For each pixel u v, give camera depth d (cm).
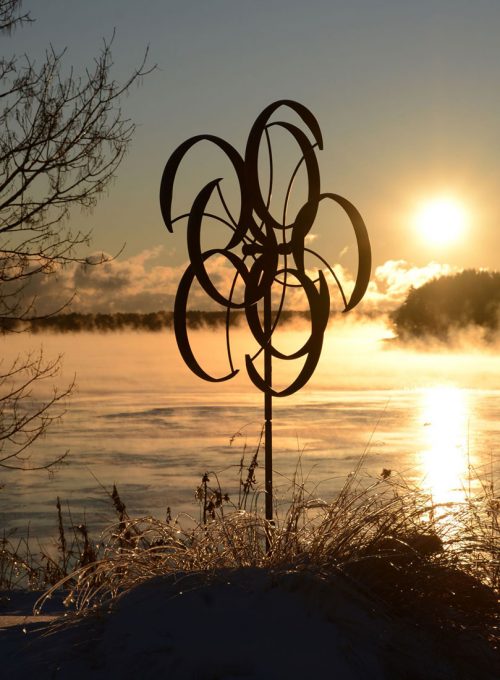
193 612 366
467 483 571
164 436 2650
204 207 571
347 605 371
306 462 1875
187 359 585
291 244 566
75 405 3788
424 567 397
